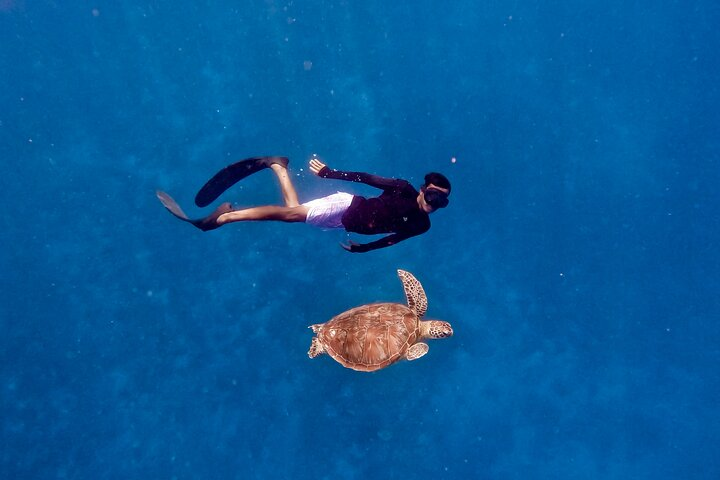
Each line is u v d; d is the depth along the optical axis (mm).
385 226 4730
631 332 10805
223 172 5148
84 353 9766
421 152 11383
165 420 9602
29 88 10898
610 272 11164
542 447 9938
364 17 11781
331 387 9867
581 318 10875
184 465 9398
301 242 10469
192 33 11367
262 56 11484
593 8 12422
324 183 10766
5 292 9852
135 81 11250
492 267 10992
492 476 9648
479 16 12195
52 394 9531
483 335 10531
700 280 11125
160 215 10500
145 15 11195
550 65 12438
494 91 12047
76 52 11133
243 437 9586
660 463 9883
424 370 10102
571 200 11641
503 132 11820
